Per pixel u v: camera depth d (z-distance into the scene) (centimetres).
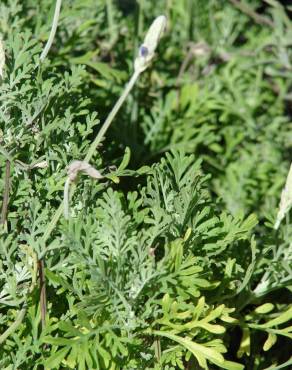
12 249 86
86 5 112
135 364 85
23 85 91
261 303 103
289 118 135
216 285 87
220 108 125
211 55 135
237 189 120
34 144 91
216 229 89
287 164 126
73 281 85
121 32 130
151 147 117
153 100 126
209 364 96
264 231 116
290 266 94
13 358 84
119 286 85
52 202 92
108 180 95
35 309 86
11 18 108
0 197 90
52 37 93
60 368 87
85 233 86
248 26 152
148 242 86
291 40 134
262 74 140
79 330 85
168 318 85
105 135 113
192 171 91
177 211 88
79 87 106
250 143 128
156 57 127
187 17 140
